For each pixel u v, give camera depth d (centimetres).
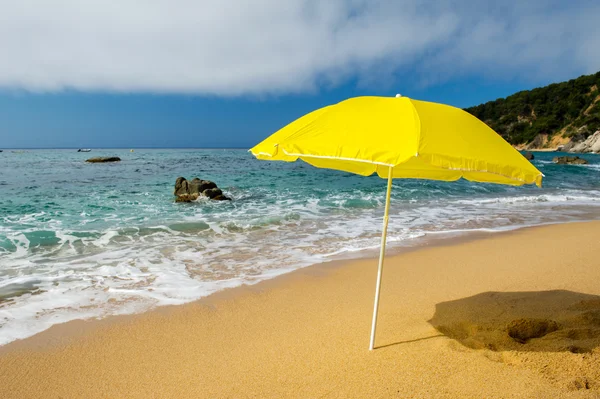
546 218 1036
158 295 482
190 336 376
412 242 758
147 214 1047
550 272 542
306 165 3578
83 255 659
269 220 973
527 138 10238
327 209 1156
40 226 873
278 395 273
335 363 312
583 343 307
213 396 277
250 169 2955
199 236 805
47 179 2008
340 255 665
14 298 468
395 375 287
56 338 372
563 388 255
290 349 342
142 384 297
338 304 450
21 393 288
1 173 2373
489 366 289
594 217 1053
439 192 1605
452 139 230
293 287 510
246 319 413
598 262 582
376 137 225
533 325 347
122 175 2291
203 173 2498
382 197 1420
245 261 630
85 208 1130
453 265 600
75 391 290
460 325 369
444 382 274
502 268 575
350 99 287
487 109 12225
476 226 923
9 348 354
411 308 428
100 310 437
